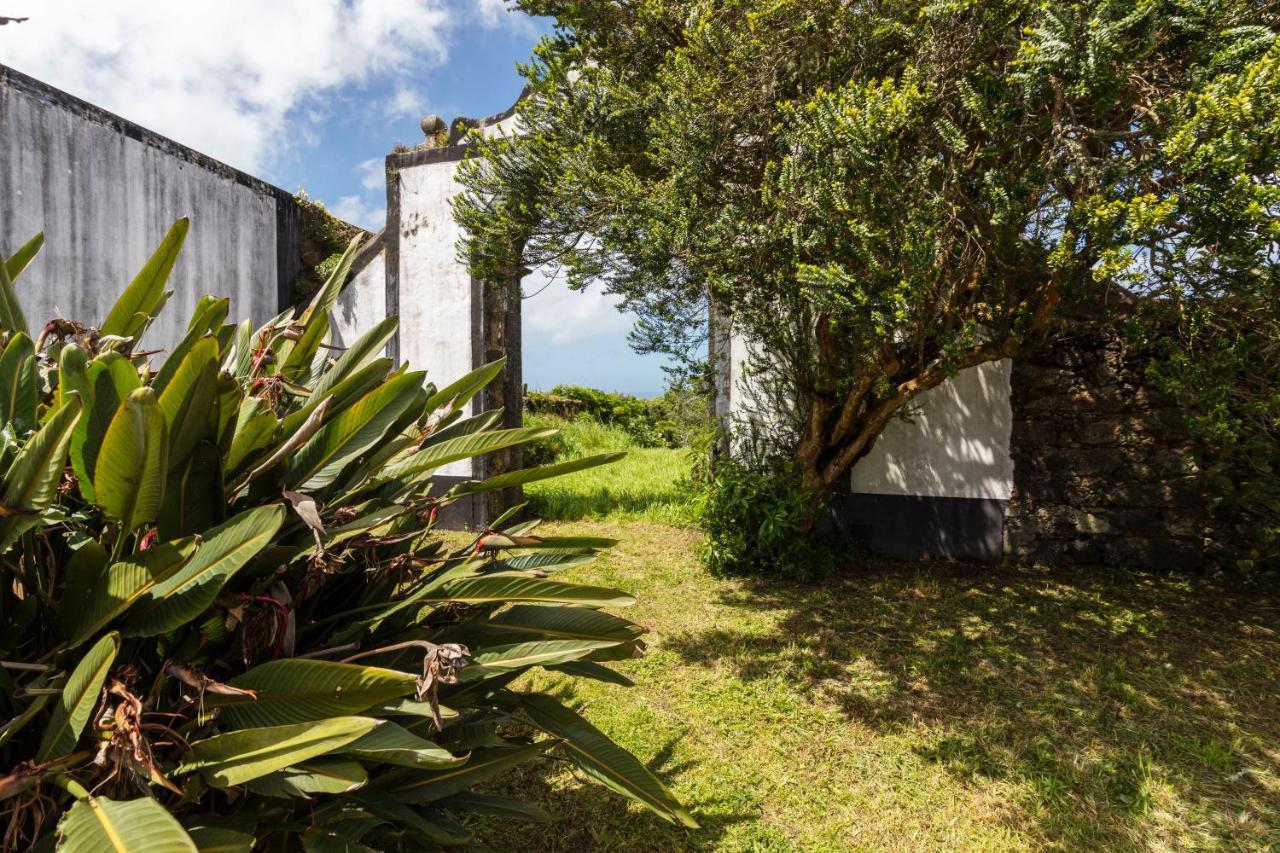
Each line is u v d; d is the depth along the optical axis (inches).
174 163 255.9
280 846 59.9
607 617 67.3
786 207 134.6
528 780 101.4
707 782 101.9
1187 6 96.1
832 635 160.7
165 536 54.2
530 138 178.4
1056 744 113.9
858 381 187.5
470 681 65.9
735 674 140.2
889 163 117.8
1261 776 104.4
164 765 49.8
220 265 277.1
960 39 124.0
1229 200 90.1
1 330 64.2
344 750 51.0
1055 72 104.8
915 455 227.6
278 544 61.6
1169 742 114.2
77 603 50.3
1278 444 166.9
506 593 60.9
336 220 342.3
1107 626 166.1
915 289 122.0
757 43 133.3
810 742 114.0
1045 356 214.4
